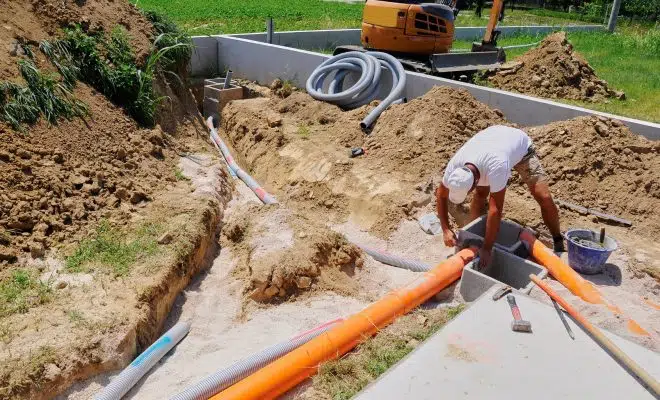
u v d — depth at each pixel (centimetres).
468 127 804
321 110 966
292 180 801
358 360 429
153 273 495
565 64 1122
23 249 502
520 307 467
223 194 721
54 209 551
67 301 449
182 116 920
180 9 2002
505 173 501
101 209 582
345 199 738
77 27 811
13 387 365
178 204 618
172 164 739
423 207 691
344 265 570
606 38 1936
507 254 550
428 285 506
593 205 682
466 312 460
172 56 969
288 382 396
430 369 396
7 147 580
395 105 862
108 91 785
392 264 612
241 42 1253
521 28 2088
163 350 443
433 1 1125
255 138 920
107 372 413
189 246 547
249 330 484
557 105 827
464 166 512
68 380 391
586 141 726
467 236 562
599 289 534
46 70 717
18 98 638
